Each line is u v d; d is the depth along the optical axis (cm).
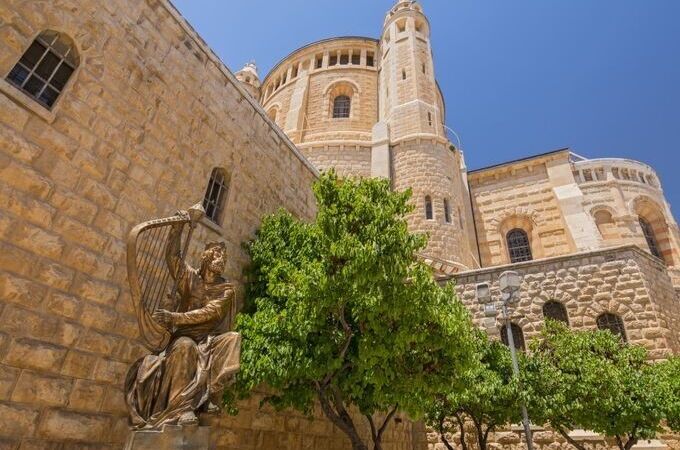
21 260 584
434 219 2166
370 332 765
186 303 506
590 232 2331
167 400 438
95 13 754
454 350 766
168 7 919
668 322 1380
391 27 3200
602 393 921
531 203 2650
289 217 1091
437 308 761
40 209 618
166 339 482
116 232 724
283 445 1013
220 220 997
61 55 704
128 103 791
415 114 2583
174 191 864
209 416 454
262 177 1180
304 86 3228
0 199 572
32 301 587
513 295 1034
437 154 2397
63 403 599
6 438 529
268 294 949
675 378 973
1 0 619
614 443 1232
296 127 2928
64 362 611
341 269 732
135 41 827
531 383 1009
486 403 1009
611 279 1442
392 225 760
